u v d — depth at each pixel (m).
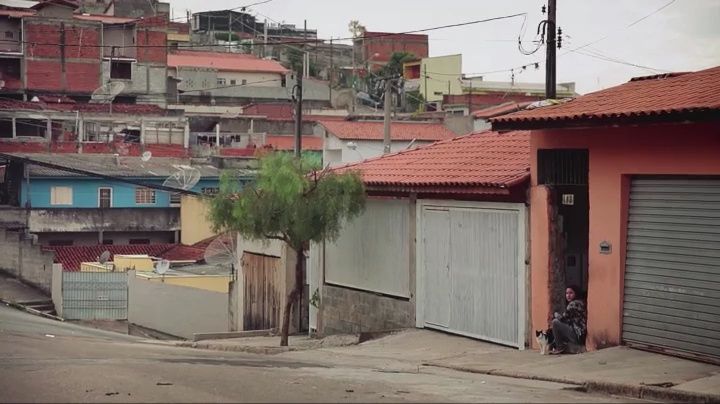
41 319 36.00
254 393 11.68
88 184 60.00
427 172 20.78
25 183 59.16
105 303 39.16
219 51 107.69
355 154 57.03
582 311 16.78
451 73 96.94
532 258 17.52
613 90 18.41
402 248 21.50
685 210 14.69
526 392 12.30
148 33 81.88
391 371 15.48
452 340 19.36
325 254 24.97
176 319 36.38
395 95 91.12
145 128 70.31
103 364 16.14
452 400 11.14
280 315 28.05
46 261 45.50
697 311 14.48
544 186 17.20
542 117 15.98
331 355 19.38
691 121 13.59
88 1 100.38
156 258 46.56
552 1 23.03
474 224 19.06
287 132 77.50
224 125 76.06
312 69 109.94
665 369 13.88
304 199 20.70
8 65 77.31
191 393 11.70
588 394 12.57
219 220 21.56
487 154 20.80
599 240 16.12
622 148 15.61
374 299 22.56
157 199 61.28
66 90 78.06
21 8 82.06
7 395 11.77
